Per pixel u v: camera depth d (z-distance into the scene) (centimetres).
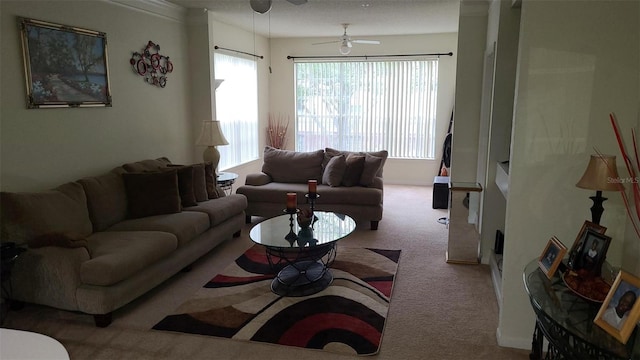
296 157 575
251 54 720
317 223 395
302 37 791
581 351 175
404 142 790
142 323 302
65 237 294
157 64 493
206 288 357
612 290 175
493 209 400
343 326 296
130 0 446
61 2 364
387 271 390
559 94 246
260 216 543
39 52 345
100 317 294
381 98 785
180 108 544
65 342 279
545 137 251
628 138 241
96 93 404
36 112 345
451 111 759
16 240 300
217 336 285
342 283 363
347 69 789
